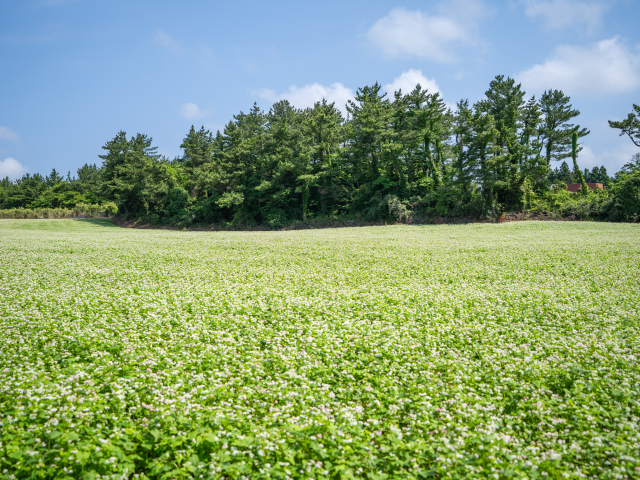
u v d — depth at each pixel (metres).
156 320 11.42
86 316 11.64
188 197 80.56
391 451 5.62
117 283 17.06
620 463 5.35
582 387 7.45
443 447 5.71
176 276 18.84
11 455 4.80
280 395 7.06
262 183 69.31
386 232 46.72
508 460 5.44
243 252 27.22
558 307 13.07
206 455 5.35
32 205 121.06
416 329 11.02
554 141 76.00
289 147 71.44
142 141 98.00
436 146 75.00
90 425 5.90
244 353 9.21
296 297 14.48
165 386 7.28
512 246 28.67
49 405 6.20
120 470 4.94
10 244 30.98
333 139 75.38
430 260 23.47
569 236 35.25
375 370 8.32
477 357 9.37
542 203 63.34
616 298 14.30
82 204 110.88
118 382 7.29
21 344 9.23
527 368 8.38
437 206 61.59
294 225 69.38
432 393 7.31
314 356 9.07
